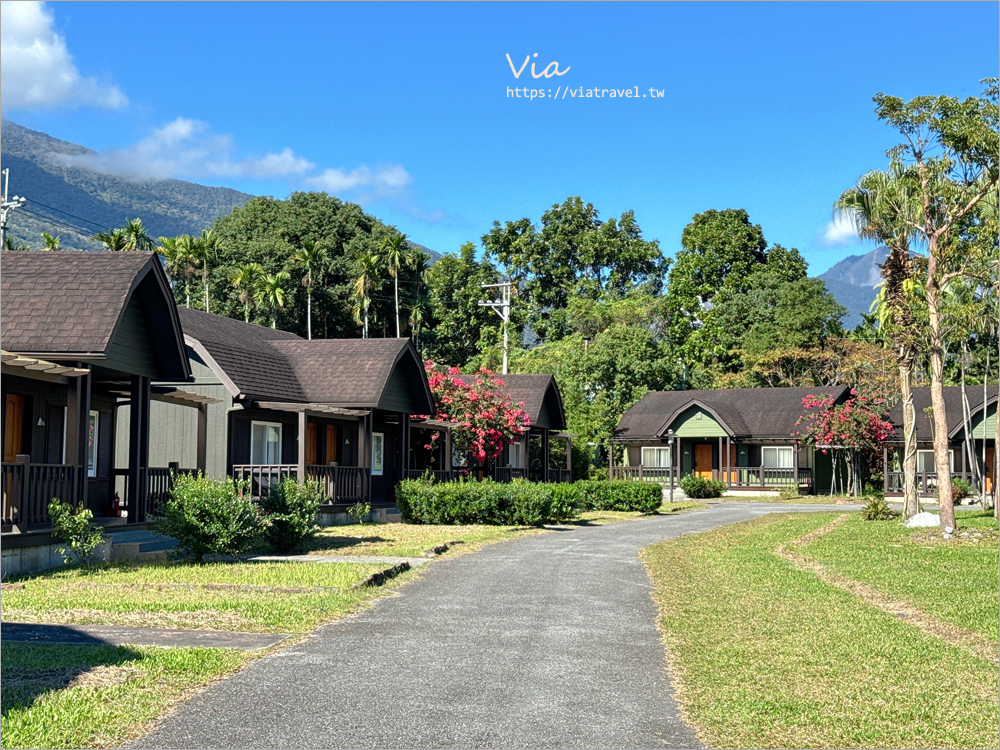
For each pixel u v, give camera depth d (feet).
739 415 178.19
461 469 120.57
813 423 164.35
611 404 187.21
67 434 55.62
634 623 39.73
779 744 24.43
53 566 53.21
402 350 98.58
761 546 73.31
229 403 85.56
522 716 26.18
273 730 24.64
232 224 269.23
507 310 165.89
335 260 260.62
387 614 41.01
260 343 103.50
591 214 279.28
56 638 34.42
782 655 33.99
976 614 43.45
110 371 63.26
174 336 66.54
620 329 199.82
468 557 62.85
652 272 278.87
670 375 201.26
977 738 25.16
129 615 38.83
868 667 32.40
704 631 38.22
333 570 51.98
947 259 82.94
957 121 78.54
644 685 29.58
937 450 78.48
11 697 26.53
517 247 275.80
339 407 92.89
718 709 27.09
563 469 154.20
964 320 87.61
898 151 82.53
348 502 89.30
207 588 45.98
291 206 268.00
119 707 25.91
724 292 244.63
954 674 31.71
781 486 169.48
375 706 26.84
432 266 286.46
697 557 65.00
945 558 64.08
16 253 63.98
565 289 270.46
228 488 56.95
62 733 23.77
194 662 30.68
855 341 212.02
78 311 57.82
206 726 24.84
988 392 163.43
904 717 26.81
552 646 34.86
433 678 29.94
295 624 37.83
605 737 24.58
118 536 62.85
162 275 64.23
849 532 82.79
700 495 163.12
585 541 75.41
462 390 118.42
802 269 251.19
